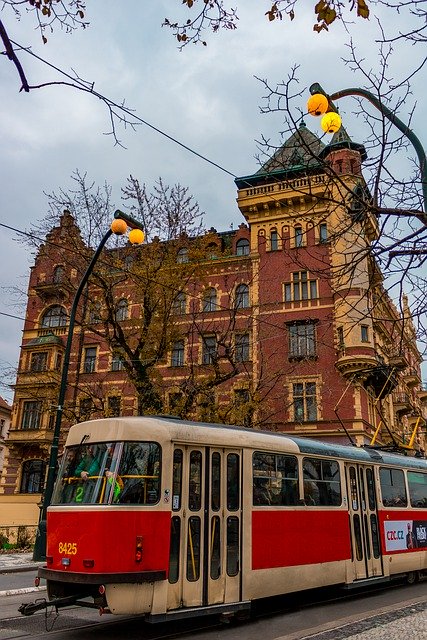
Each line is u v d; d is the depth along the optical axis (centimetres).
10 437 3384
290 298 3116
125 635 823
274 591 952
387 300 1021
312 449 1132
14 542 2170
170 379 3159
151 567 791
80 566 775
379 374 2811
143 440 855
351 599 1152
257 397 2516
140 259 2347
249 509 948
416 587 1334
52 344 3509
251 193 3334
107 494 807
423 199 695
